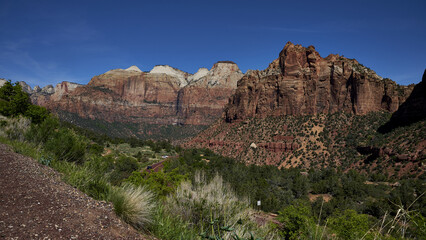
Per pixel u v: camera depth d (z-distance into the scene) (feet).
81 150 28.27
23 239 8.73
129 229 13.16
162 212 16.93
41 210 11.53
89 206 14.06
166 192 33.01
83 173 20.07
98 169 24.22
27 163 19.81
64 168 21.85
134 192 16.51
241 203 18.29
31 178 16.02
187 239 14.12
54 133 33.30
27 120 41.11
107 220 12.96
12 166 17.57
